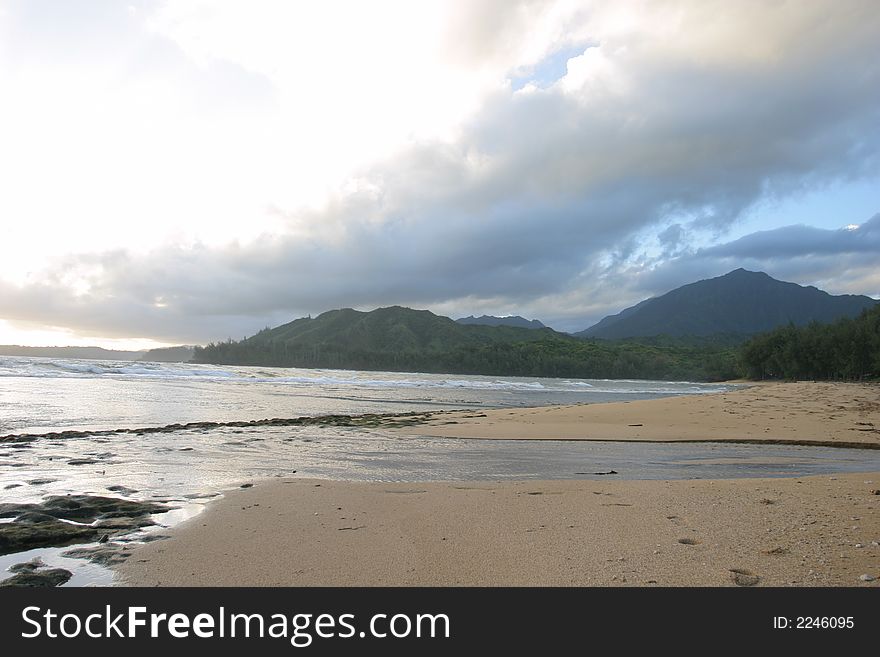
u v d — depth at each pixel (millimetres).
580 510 7273
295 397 36906
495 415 22984
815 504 7430
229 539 6117
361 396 41094
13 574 5082
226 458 12328
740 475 10797
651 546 5641
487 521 6773
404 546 5820
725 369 137000
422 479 10109
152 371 58438
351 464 11836
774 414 21172
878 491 8336
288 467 11320
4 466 10750
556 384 88438
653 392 68188
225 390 40312
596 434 17297
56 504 7484
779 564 5066
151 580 5000
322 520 6883
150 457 12148
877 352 82188
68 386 35125
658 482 9406
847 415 20891
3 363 53062
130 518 6938
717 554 5363
